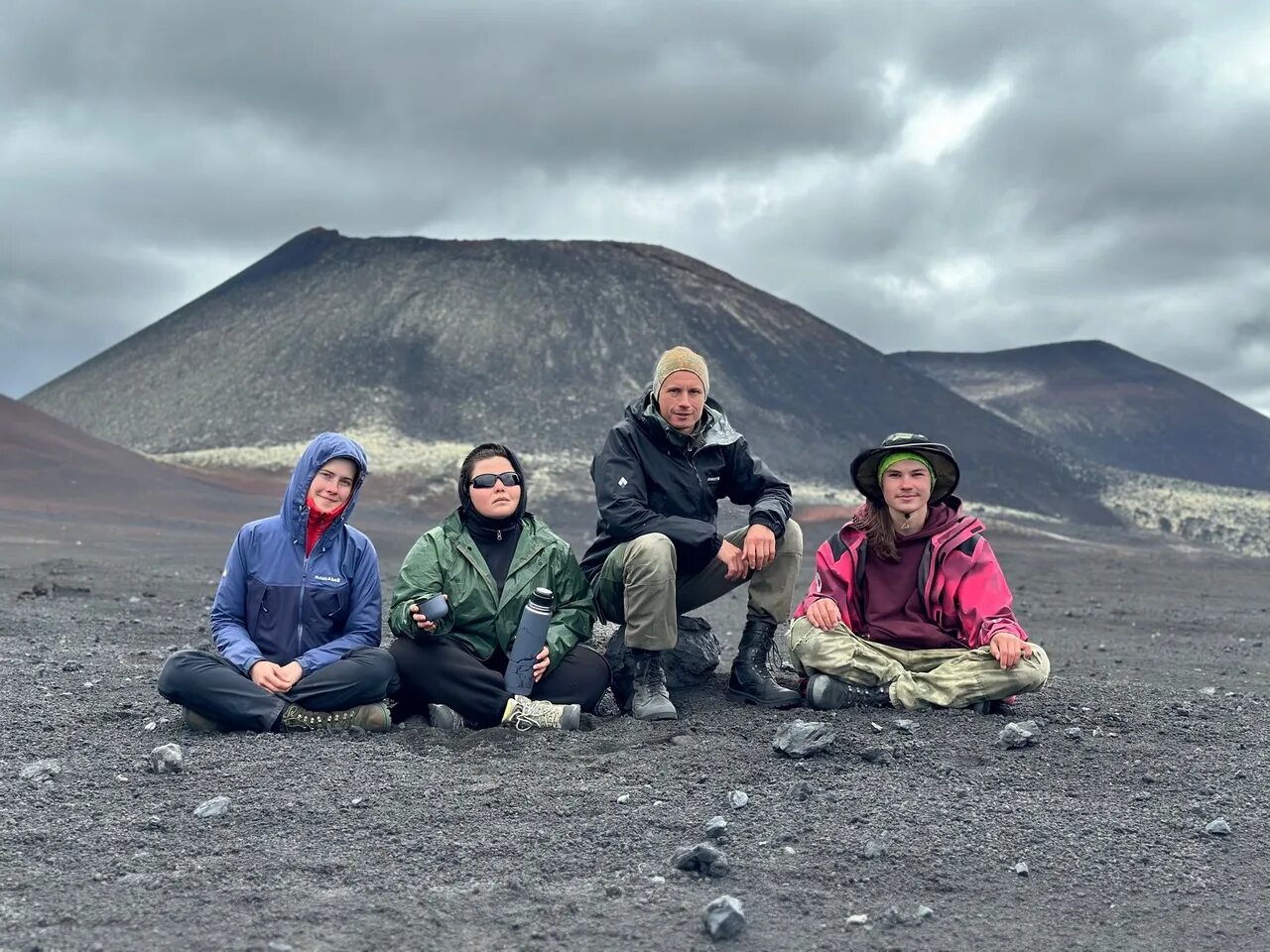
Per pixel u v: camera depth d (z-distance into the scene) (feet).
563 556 16.51
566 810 11.91
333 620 15.97
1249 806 12.67
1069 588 68.18
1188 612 48.52
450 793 12.42
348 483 15.70
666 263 526.57
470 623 16.12
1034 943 8.86
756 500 17.90
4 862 10.14
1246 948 8.86
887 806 12.19
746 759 14.14
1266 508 377.71
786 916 9.25
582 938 8.70
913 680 16.85
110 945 8.38
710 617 39.24
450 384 399.24
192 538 92.73
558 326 449.89
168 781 12.74
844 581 17.31
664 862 10.46
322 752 14.07
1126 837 11.48
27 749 14.20
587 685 16.29
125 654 23.26
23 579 42.75
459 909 9.20
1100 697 19.56
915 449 16.48
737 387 428.56
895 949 8.66
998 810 12.18
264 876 9.87
